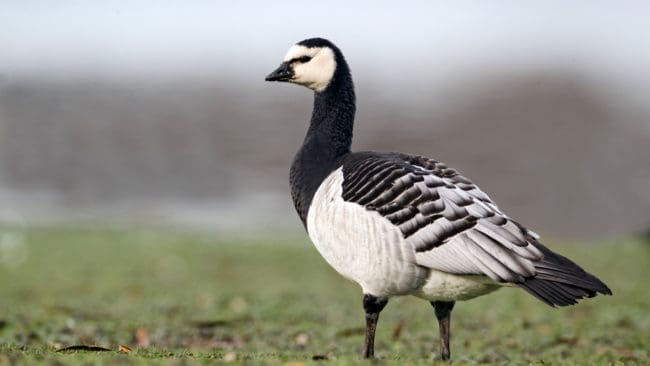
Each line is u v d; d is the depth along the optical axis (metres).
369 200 8.28
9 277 17.05
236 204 26.97
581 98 38.97
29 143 32.91
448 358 8.82
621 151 31.80
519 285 7.90
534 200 27.34
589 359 9.87
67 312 13.18
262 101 40.28
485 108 38.06
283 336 11.62
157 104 39.50
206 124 36.31
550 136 33.81
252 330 11.98
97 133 34.75
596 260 18.08
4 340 10.30
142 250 19.84
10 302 14.53
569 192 27.81
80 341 10.43
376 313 8.66
